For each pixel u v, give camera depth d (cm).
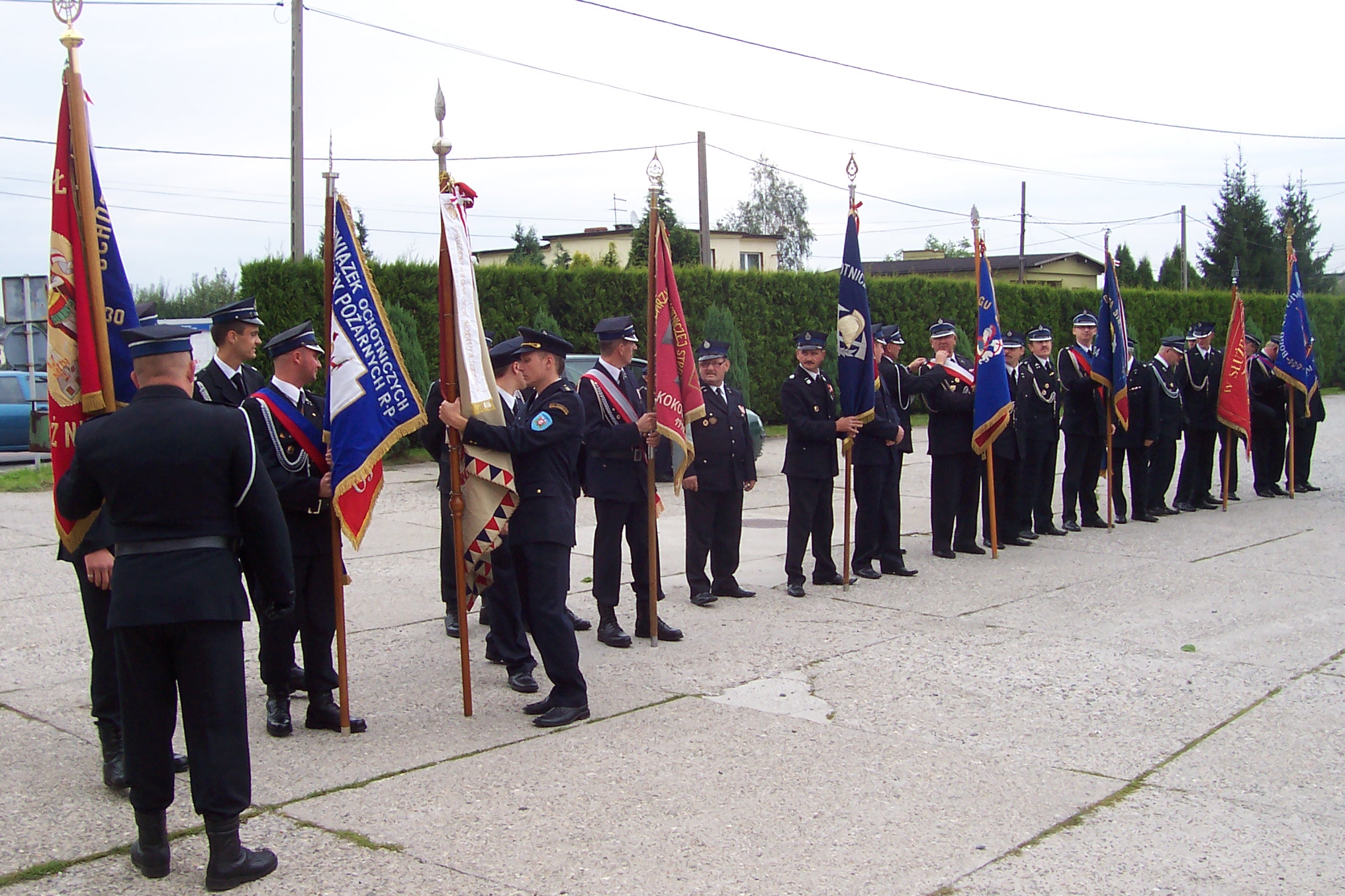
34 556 930
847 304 791
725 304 2216
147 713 365
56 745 496
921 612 747
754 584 842
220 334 519
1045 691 575
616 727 519
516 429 515
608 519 664
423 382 1656
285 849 389
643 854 384
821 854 384
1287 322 1258
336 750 489
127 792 441
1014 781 453
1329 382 3734
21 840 399
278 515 386
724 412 775
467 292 520
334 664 627
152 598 357
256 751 489
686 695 569
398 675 609
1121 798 435
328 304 498
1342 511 1194
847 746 493
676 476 662
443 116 524
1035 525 1048
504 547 584
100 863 382
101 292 442
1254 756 482
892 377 896
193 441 365
